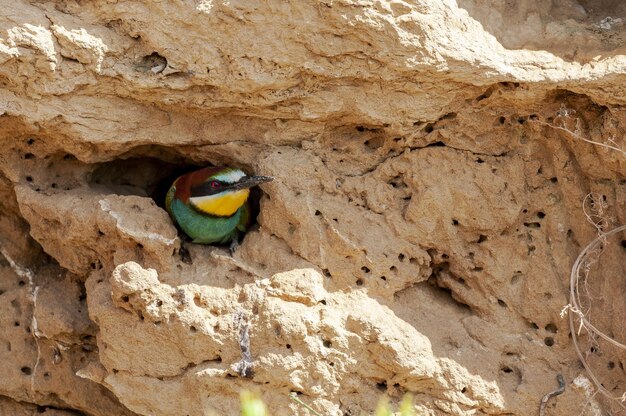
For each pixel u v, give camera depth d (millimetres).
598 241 7617
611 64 7066
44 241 7973
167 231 7531
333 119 7590
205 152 8016
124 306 7379
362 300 7488
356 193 7711
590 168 7508
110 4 7168
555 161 7578
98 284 7660
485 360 7551
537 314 7707
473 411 7410
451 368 7418
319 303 7406
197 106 7527
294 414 7238
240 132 7809
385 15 6977
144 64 7336
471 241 7742
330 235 7539
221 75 7270
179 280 7477
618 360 7590
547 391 7488
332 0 6938
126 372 7469
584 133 7398
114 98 7496
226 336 7285
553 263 7719
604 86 7059
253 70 7227
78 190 8078
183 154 8180
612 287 7637
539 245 7730
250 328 7270
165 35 7207
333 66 7188
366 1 6938
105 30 7227
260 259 7617
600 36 7410
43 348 8266
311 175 7680
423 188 7617
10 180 7961
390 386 7391
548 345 7707
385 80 7219
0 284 8461
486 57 7098
